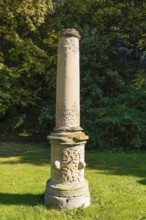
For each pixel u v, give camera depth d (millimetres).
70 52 5234
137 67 13898
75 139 5180
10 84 12531
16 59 12859
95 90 12297
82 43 13172
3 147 11625
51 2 12750
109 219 4707
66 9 14164
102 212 4961
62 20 13938
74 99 5297
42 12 12312
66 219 4727
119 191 5996
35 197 5676
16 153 10430
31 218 4742
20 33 13102
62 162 5188
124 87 12734
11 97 12609
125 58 14250
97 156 9852
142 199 5539
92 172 7602
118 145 11266
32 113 13812
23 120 13617
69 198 5082
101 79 12602
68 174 5191
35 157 9719
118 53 13758
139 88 12812
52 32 13633
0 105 12633
